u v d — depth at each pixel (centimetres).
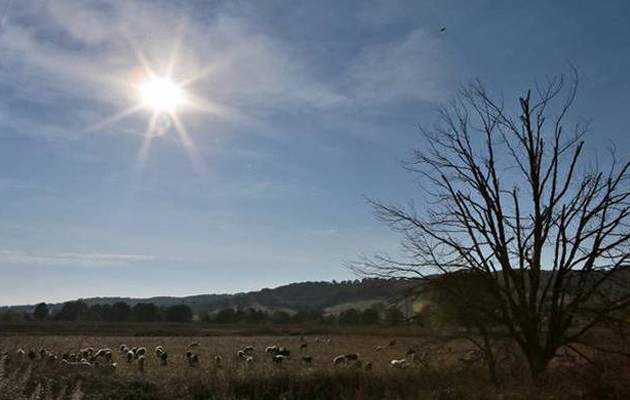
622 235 1902
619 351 1905
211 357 3719
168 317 12475
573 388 1859
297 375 2416
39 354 2911
